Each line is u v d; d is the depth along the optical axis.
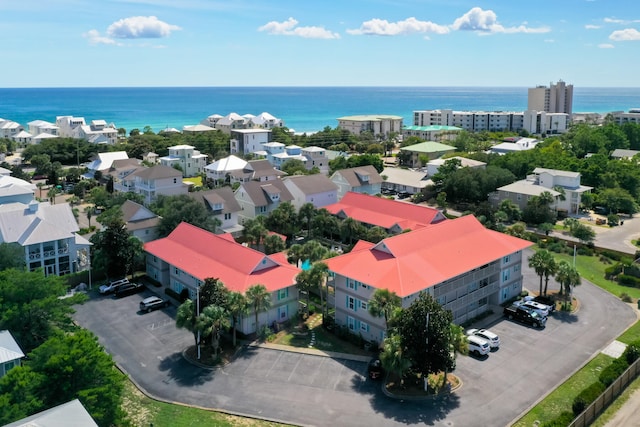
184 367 49.78
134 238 70.75
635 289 70.00
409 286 51.34
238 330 56.34
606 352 52.00
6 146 187.88
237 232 89.69
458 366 49.41
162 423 40.97
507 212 102.19
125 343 54.56
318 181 106.44
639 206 115.88
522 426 40.47
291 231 87.50
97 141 190.12
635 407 42.12
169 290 67.25
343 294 56.38
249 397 44.72
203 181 134.88
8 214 72.44
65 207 77.50
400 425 40.56
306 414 42.22
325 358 51.19
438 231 62.94
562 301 65.12
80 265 77.31
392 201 94.44
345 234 84.88
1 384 34.84
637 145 179.50
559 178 113.75
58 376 36.34
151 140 176.25
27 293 49.00
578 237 89.19
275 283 57.50
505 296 65.38
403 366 42.84
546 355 51.50
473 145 179.50
